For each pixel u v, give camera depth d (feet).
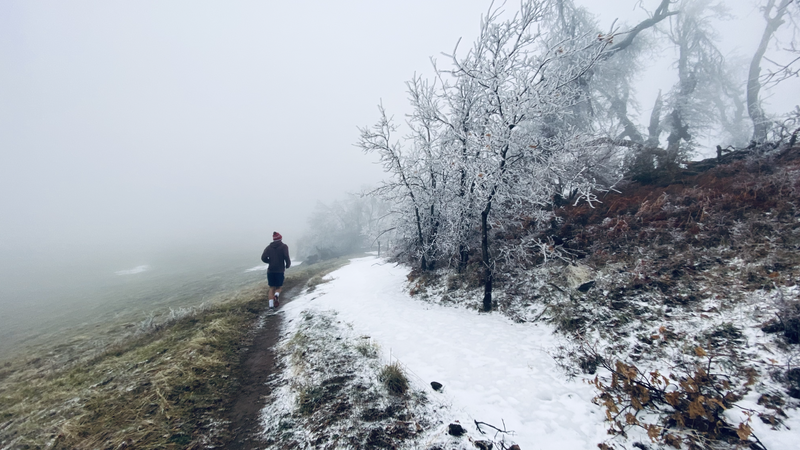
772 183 19.01
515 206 24.49
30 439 11.12
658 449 8.81
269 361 17.30
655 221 20.57
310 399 12.71
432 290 26.86
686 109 49.78
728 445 8.43
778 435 8.21
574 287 19.07
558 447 9.53
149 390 13.66
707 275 15.47
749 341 11.42
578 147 22.09
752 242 15.97
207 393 13.67
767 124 36.04
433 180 29.27
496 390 12.60
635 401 10.29
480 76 20.39
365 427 10.84
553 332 16.34
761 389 9.68
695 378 10.60
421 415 11.37
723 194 20.35
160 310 39.09
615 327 14.84
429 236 31.35
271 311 27.63
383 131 28.58
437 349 16.46
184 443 10.55
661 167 27.45
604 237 21.95
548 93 19.94
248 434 11.15
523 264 23.26
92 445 10.48
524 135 20.95
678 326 13.42
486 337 17.25
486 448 9.64
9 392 16.69
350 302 26.91
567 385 12.39
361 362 15.47
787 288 12.61
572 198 28.60
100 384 14.85
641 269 17.70
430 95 26.21
